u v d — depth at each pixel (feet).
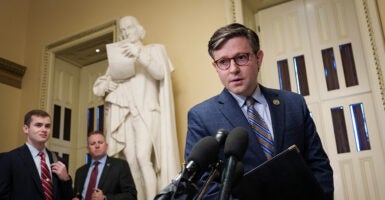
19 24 19.90
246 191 3.87
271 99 5.65
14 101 18.63
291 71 13.97
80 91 19.81
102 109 18.81
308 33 14.02
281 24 14.66
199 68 14.30
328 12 13.83
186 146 5.51
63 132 18.47
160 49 13.55
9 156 9.27
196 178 3.23
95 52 18.88
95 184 11.17
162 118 12.80
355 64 12.85
